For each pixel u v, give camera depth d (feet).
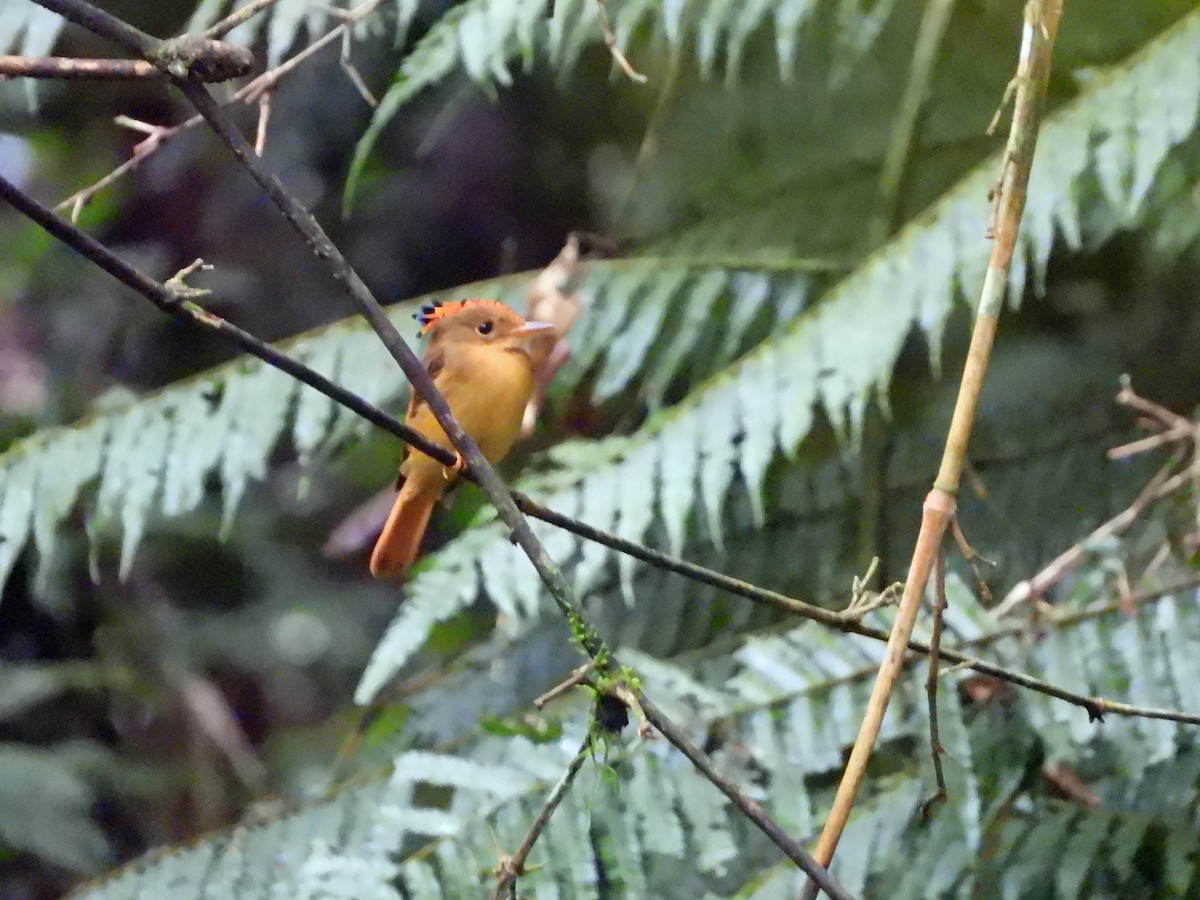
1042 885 15.52
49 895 25.34
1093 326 22.43
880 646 16.49
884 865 15.61
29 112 28.91
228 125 9.22
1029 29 10.58
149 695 27.40
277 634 28.76
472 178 27.81
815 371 16.88
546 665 20.34
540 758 16.51
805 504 20.88
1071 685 15.34
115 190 28.94
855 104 22.20
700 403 17.75
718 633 20.29
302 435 19.20
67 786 24.97
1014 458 20.80
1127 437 20.52
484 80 18.47
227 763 27.22
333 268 9.34
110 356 28.84
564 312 20.26
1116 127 16.53
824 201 21.98
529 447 23.98
